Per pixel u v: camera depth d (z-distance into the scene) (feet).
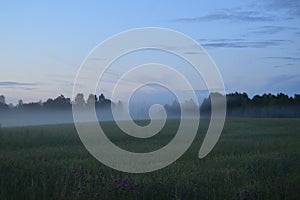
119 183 32.89
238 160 51.29
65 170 40.11
